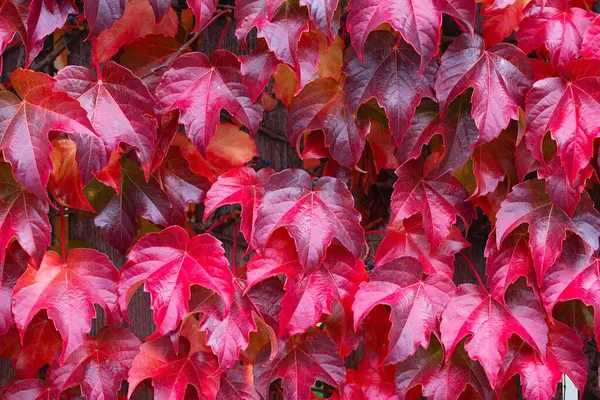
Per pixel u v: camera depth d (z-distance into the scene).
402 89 1.57
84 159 1.54
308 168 1.71
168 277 1.56
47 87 1.52
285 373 1.62
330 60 1.60
